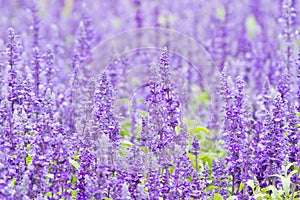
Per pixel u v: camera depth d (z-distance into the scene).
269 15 21.50
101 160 9.37
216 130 14.73
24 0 24.64
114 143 10.31
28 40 17.00
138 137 13.08
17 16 24.16
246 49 19.45
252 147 11.23
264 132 11.31
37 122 11.04
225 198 11.02
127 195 9.24
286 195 10.72
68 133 12.42
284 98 12.85
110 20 23.30
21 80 11.14
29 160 10.86
